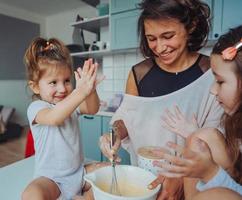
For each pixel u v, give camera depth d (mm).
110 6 2043
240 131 514
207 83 743
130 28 1933
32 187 627
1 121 3361
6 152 2895
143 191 498
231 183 422
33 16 4434
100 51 2193
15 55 4152
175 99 780
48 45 754
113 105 2148
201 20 689
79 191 711
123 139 835
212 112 697
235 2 1501
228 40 496
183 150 454
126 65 2305
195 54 821
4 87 4059
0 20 3873
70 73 741
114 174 548
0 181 810
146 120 805
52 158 718
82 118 2154
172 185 496
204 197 377
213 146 521
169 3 613
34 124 706
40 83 720
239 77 469
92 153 2137
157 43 683
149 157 554
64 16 4398
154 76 849
